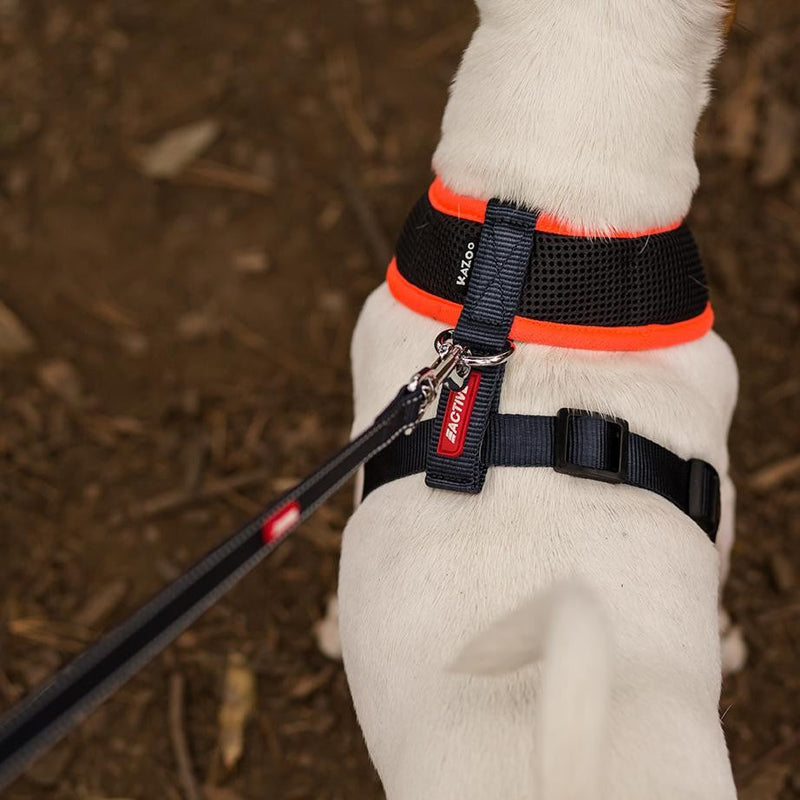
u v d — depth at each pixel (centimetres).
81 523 129
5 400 135
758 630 123
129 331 140
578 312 89
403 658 84
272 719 120
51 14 165
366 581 88
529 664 82
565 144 89
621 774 79
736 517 128
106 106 157
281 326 142
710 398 94
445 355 87
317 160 153
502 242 88
